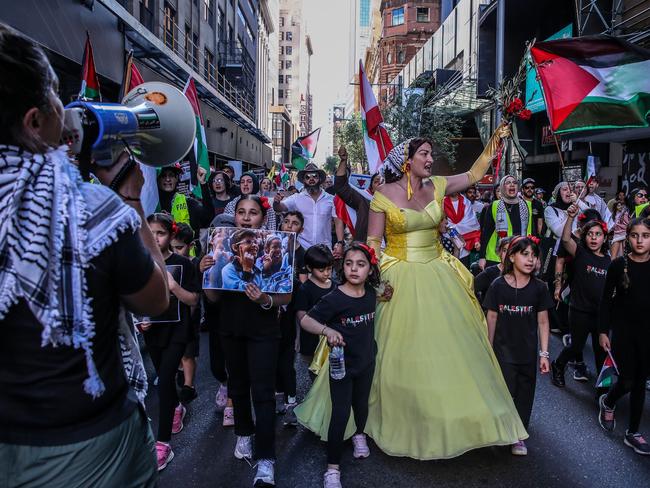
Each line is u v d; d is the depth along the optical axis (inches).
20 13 331.0
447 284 157.2
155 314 65.6
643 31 501.4
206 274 135.6
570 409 185.6
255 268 135.3
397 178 162.2
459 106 1036.5
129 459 61.6
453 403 140.9
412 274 156.9
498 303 160.2
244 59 1421.0
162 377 150.9
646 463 147.6
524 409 160.9
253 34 1670.8
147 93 75.8
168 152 77.6
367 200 229.0
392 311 154.5
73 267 54.2
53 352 54.6
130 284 60.0
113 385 60.6
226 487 136.3
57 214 53.8
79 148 62.7
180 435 166.7
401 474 141.8
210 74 992.9
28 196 53.1
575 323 200.7
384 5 2541.8
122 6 495.2
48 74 56.2
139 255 60.1
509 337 159.6
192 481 139.1
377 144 267.6
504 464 146.9
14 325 53.4
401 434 145.1
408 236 160.2
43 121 56.4
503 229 283.6
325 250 173.3
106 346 60.4
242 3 1428.4
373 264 144.3
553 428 170.1
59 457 55.3
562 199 295.3
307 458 152.0
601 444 158.7
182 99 78.1
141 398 68.8
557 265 215.9
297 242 247.9
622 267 156.4
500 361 160.4
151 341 155.0
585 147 643.5
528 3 784.3
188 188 281.1
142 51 564.7
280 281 135.6
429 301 152.4
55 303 52.9
